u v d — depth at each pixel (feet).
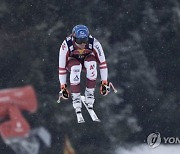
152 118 207.31
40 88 202.39
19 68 204.13
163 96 211.20
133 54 214.07
